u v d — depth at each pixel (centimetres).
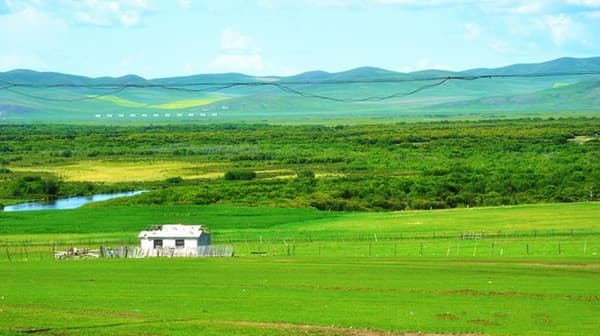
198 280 14950
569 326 11150
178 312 11988
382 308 12294
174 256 18962
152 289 13975
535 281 14625
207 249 19162
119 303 12675
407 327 11069
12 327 10912
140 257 18800
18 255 19575
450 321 11419
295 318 11588
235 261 17675
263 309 12212
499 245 19962
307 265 16812
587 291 13650
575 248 19225
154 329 10850
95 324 11138
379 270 16000
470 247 19750
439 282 14588
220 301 12850
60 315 11700
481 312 12025
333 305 12531
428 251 19275
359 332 10800
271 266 16700
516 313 11944
